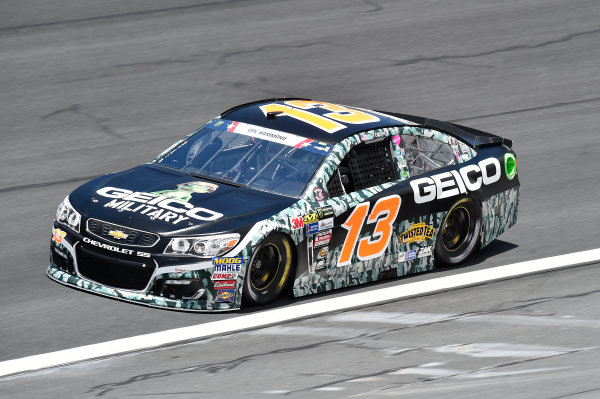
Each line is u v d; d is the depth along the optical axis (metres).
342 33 67.88
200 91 57.09
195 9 71.31
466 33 69.00
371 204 33.34
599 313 31.62
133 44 64.06
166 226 30.09
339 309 31.42
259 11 71.50
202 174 33.69
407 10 73.12
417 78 60.75
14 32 65.00
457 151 36.88
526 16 72.81
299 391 25.34
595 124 54.72
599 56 66.06
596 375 26.28
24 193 42.62
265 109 36.03
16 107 53.62
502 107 56.84
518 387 25.47
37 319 30.05
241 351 27.98
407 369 26.95
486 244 37.41
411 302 32.34
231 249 29.97
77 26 66.69
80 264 30.97
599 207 43.31
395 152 34.91
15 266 34.69
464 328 30.22
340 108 36.72
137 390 25.33
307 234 31.66
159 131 51.22
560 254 37.69
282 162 33.34
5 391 25.19
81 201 31.77
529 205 43.47
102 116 52.94
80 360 27.23
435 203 35.16
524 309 31.95
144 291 29.95
